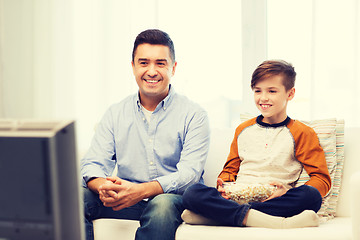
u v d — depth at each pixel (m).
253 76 1.67
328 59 2.32
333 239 1.17
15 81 2.93
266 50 2.51
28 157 0.66
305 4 2.41
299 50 2.42
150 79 1.62
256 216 1.29
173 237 1.31
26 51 2.91
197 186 1.36
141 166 1.65
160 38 1.62
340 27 2.31
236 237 1.22
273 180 1.53
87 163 1.62
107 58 2.75
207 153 1.62
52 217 0.66
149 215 1.32
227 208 1.30
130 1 2.71
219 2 2.58
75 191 0.70
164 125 1.65
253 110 2.51
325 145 1.59
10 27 2.93
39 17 2.88
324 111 2.32
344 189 1.58
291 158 1.57
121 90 2.73
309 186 1.35
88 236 1.41
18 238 0.68
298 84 2.40
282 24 2.46
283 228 1.26
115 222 1.46
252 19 2.53
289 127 1.61
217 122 2.58
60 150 0.67
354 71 2.28
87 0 2.80
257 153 1.62
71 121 0.69
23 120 0.69
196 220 1.33
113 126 1.71
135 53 1.65
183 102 1.68
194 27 2.61
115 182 1.43
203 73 2.59
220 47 2.58
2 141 0.67
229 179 1.61
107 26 2.76
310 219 1.25
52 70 2.86
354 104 2.28
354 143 1.63
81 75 2.81
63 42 2.84
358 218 1.13
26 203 0.67
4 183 0.67
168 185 1.47
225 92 2.58
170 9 2.64
